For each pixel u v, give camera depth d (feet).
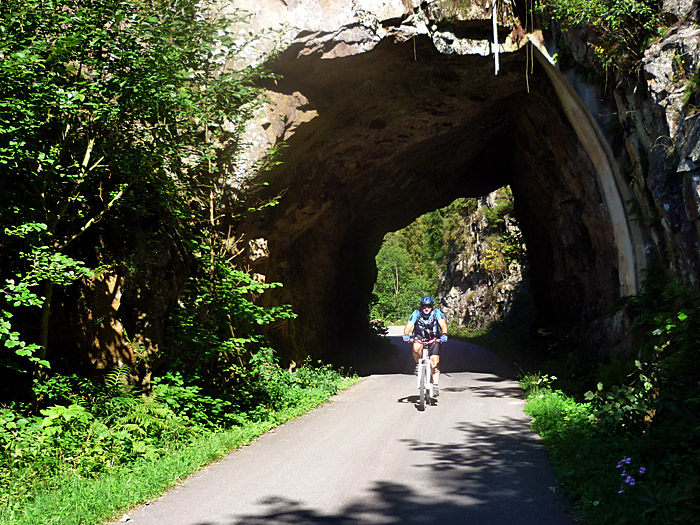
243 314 29.68
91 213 26.43
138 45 23.29
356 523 14.25
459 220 156.04
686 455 16.57
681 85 28.50
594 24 34.91
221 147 33.78
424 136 50.72
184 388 25.48
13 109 19.45
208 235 32.81
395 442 23.49
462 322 148.97
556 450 20.70
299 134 39.50
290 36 36.19
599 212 44.78
